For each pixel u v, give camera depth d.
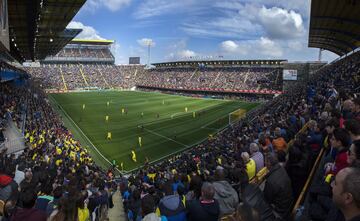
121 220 15.23
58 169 18.30
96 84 133.62
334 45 74.00
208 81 117.25
